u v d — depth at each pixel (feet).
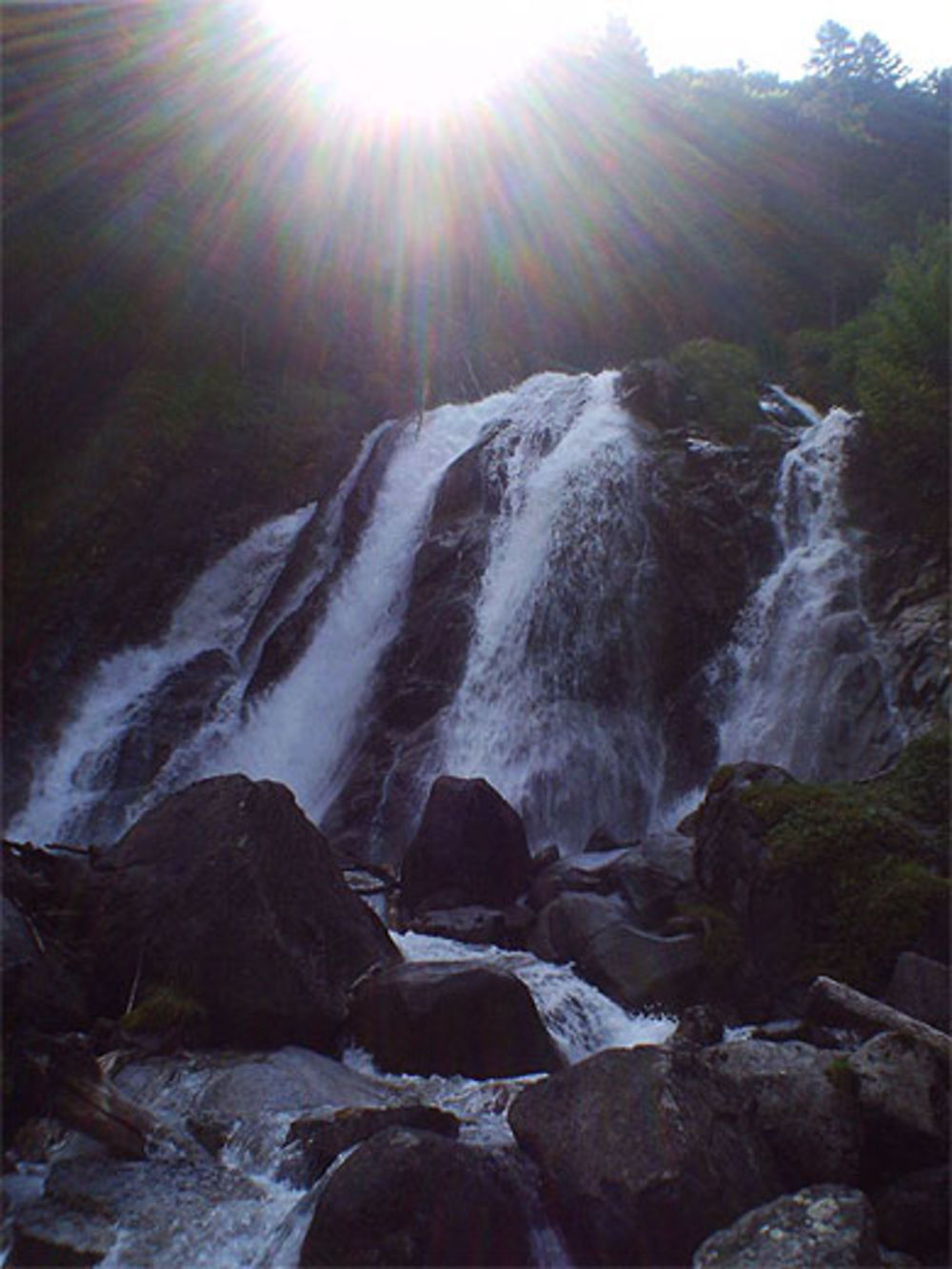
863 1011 18.04
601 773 44.16
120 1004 20.04
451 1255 12.70
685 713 44.91
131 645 52.21
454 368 82.43
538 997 21.53
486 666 47.52
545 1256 13.25
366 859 40.88
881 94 197.36
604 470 50.26
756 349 85.30
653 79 151.64
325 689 51.31
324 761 48.88
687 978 22.65
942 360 48.49
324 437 64.90
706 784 43.04
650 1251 12.76
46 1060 16.20
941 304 49.42
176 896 20.31
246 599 56.65
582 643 46.93
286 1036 19.40
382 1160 13.00
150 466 55.98
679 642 46.21
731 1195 13.10
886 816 23.93
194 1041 19.03
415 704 47.21
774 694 42.60
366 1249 12.53
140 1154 15.23
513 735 45.03
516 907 27.61
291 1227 13.39
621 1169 13.15
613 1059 14.60
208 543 57.00
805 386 73.20
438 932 26.14
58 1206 14.15
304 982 19.56
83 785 47.09
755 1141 14.05
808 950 22.45
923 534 44.01
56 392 56.90
